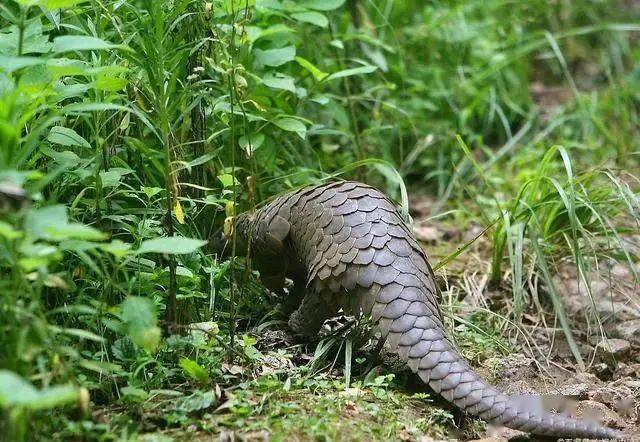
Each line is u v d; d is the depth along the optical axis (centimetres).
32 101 690
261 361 783
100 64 789
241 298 840
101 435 637
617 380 853
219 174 907
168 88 786
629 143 1426
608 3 1819
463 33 1502
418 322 728
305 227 818
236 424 663
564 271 1038
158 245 610
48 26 773
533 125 1495
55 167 762
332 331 856
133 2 943
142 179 888
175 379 745
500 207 1020
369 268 757
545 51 1705
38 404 496
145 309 640
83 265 749
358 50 1312
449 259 928
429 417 712
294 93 1038
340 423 677
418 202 1324
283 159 1089
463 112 1393
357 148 1191
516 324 924
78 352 700
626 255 925
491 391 687
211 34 866
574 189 1012
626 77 1669
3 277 671
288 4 1057
